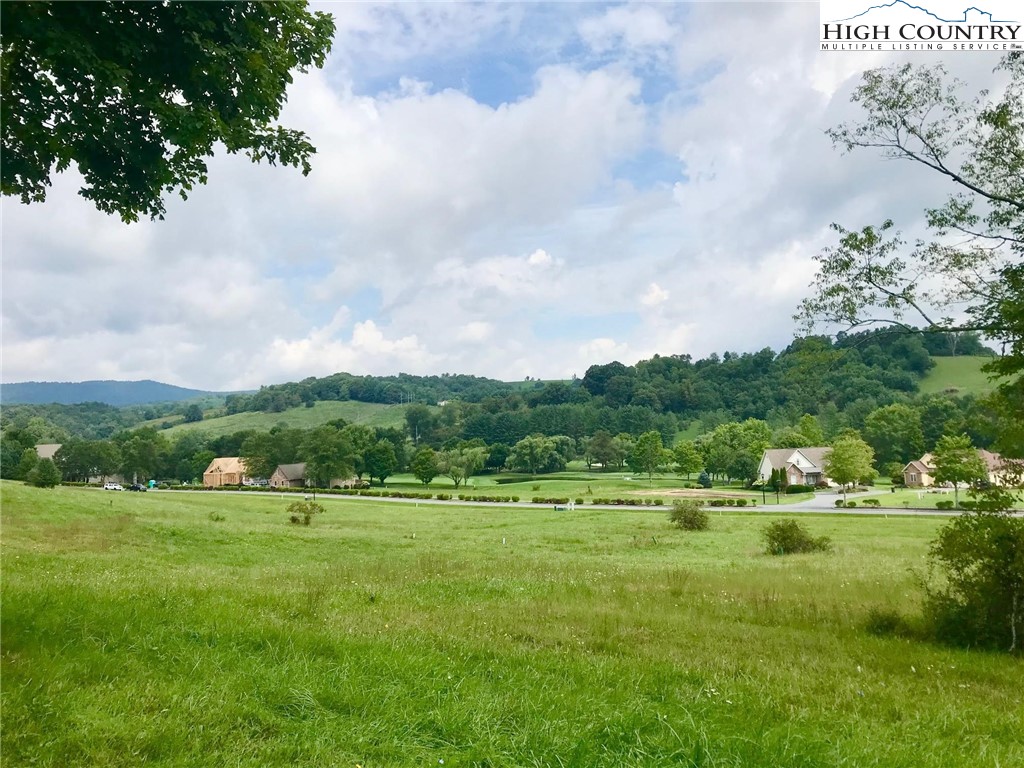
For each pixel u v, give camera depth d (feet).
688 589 53.01
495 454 460.96
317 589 42.68
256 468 420.36
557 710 18.51
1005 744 19.79
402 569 64.69
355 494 317.22
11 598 23.62
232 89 22.04
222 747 14.46
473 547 102.78
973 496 38.58
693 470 370.53
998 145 40.04
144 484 416.26
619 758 15.16
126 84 18.74
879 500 261.65
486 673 22.93
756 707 20.52
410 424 582.76
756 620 40.91
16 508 110.22
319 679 19.16
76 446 391.86
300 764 14.07
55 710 14.73
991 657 33.04
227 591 36.78
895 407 371.15
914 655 31.96
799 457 378.32
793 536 98.94
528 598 46.73
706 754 15.40
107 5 19.58
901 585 55.62
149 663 19.16
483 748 15.46
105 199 23.21
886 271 41.50
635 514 195.52
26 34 17.37
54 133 19.86
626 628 35.22
